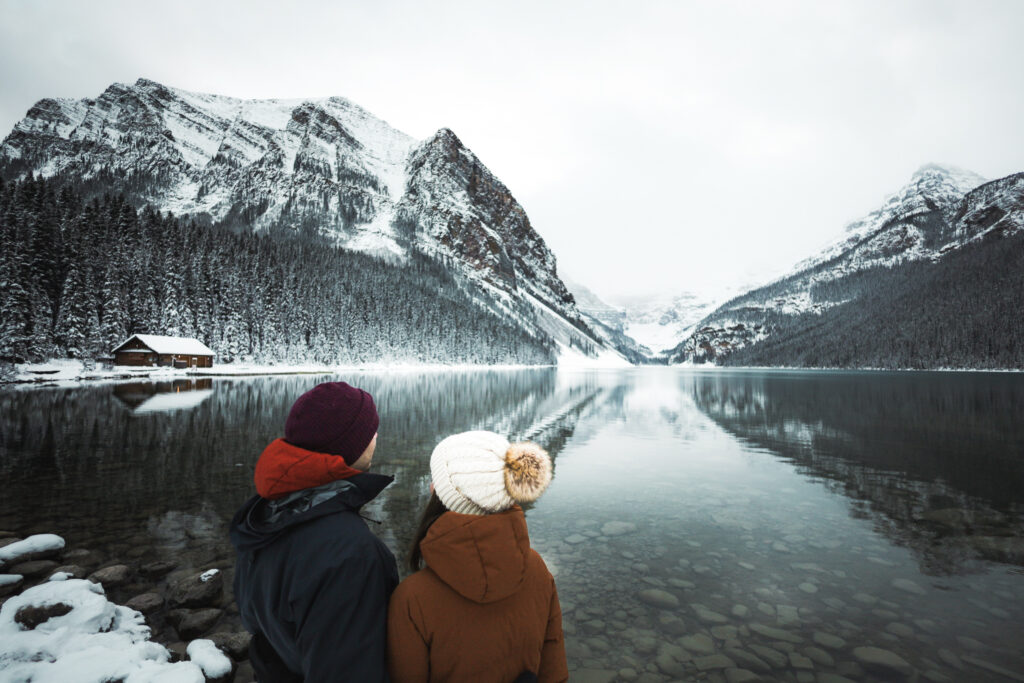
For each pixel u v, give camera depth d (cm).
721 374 10844
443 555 142
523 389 4525
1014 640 441
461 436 164
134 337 5359
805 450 1502
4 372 3634
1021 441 1650
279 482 146
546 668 173
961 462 1312
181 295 6438
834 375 9619
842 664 402
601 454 1433
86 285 5166
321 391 171
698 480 1097
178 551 632
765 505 900
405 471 1134
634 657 412
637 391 4512
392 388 4347
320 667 131
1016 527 775
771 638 445
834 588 551
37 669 332
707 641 439
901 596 531
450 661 145
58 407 2234
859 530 758
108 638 387
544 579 166
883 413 2575
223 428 1697
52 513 787
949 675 388
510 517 147
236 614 481
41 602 408
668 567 609
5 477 1027
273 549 149
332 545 140
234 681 383
